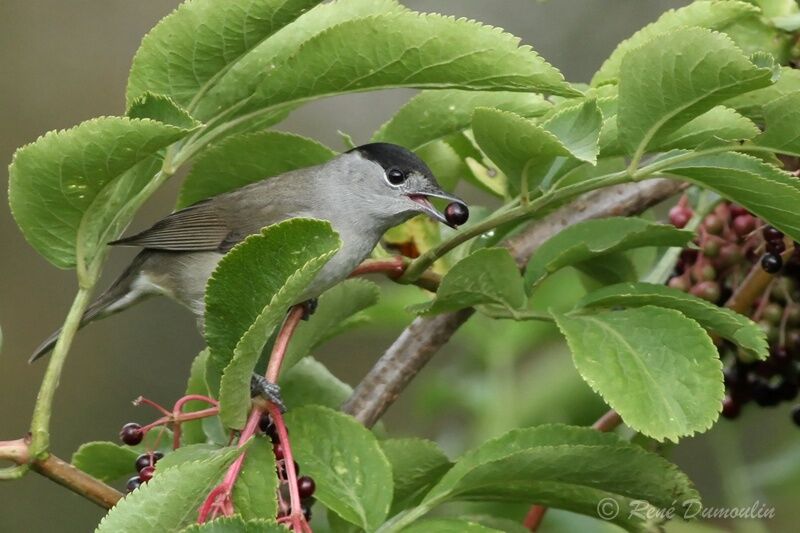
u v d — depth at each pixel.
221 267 6.31
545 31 18.31
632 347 6.63
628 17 18.12
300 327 8.12
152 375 19.44
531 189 7.30
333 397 8.66
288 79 7.18
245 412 6.47
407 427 16.08
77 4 21.38
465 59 6.88
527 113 8.29
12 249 20.12
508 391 11.76
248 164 8.88
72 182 6.71
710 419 6.28
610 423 8.90
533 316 7.39
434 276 8.49
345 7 7.73
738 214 8.98
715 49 6.23
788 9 8.16
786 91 7.59
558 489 6.96
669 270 9.08
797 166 8.80
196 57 7.08
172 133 6.38
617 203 9.05
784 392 9.37
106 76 21.22
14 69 21.02
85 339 19.58
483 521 7.88
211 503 6.02
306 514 7.30
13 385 19.27
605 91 7.93
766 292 8.96
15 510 17.80
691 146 6.92
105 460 7.98
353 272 8.26
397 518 6.74
